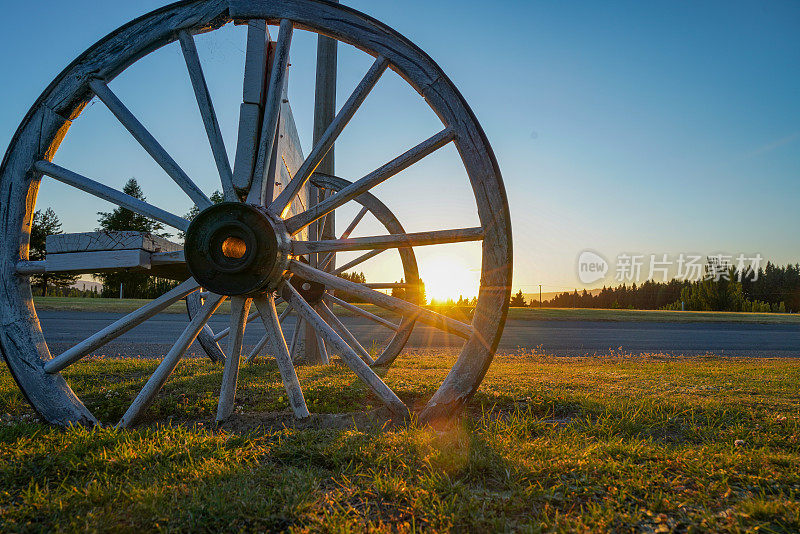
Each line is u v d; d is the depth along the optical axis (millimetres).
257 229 3041
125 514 1835
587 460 2328
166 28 3342
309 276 3312
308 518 1796
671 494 1992
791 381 5254
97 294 35438
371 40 3279
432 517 1811
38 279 32750
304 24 3312
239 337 3305
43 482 2188
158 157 3373
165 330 12320
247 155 3336
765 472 2201
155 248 3564
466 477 2182
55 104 3385
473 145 3158
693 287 54125
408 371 5645
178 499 1952
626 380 5176
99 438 2705
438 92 3217
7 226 3334
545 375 5523
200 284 3117
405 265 6281
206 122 3346
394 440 2617
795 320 24422
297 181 3354
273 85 3330
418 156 3221
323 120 6980
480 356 3088
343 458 2404
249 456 2479
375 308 19969
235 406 3684
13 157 3363
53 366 3256
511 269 3078
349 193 3289
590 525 1743
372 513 1854
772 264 64625
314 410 3625
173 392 4105
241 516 1809
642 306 61500
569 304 66312
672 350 11453
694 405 3613
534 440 2746
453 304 22875
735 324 21422
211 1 3322
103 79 3391
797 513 1768
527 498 1963
